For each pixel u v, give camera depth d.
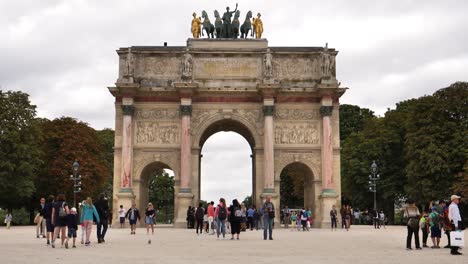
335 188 86.62
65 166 107.06
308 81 88.44
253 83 88.00
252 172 93.50
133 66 87.31
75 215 39.31
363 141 114.19
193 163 86.44
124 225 83.06
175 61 88.94
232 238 50.59
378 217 84.44
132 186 86.06
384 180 106.31
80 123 114.94
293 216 91.50
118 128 86.94
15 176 95.62
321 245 41.97
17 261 28.91
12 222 111.25
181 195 83.50
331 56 88.19
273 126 87.00
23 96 101.06
